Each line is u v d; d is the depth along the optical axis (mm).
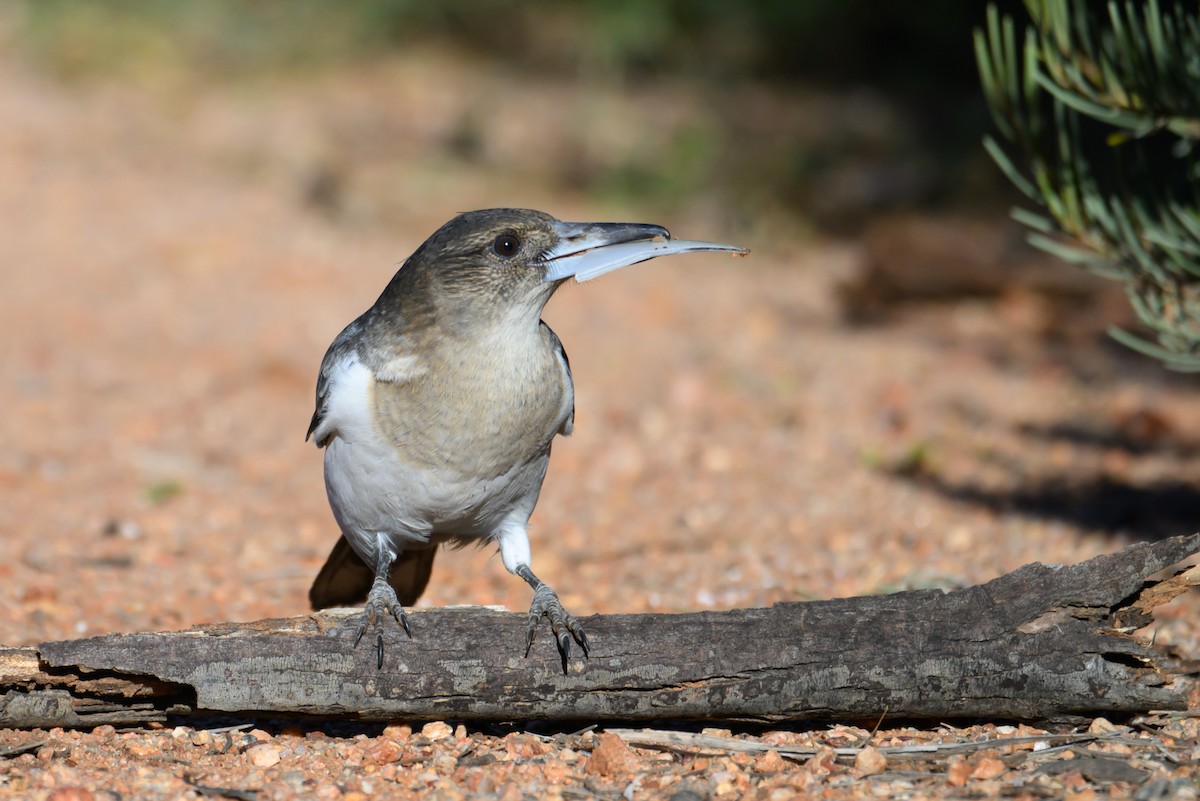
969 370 17094
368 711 6609
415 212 23672
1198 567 6598
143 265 20484
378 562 7695
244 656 6523
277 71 30422
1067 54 8680
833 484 13156
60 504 12516
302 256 21266
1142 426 14328
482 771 6516
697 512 12461
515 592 10297
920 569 10320
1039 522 11617
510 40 32438
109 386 16172
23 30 30953
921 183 24719
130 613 9570
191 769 6590
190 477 13562
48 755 6645
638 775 6473
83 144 25719
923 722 6953
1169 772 6246
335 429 7406
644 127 28094
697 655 6547
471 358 7148
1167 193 8969
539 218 7352
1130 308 19047
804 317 19703
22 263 20203
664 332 18797
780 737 6875
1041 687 6504
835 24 31828
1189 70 8477
